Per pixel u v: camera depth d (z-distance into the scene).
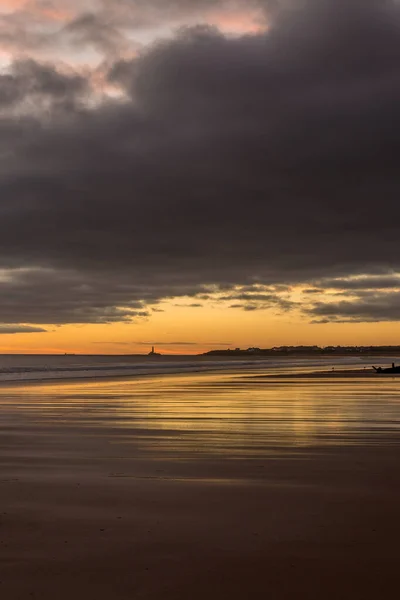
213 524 7.43
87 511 8.07
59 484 9.78
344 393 32.91
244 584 5.57
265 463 11.63
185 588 5.49
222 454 12.74
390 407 23.98
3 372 81.19
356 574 5.79
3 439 15.14
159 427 17.62
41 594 5.37
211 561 6.14
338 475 10.45
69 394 33.84
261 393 33.44
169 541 6.77
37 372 81.25
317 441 14.60
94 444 14.28
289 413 21.66
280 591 5.42
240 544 6.65
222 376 62.66
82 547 6.57
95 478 10.27
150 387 41.12
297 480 10.04
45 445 14.16
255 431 16.52
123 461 11.93
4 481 10.03
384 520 7.60
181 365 126.50
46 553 6.39
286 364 133.00
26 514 7.93
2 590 5.45
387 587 5.49
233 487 9.52
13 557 6.27
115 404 26.41
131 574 5.81
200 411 22.64
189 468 11.17
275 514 7.89
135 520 7.62
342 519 7.64
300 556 6.27
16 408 24.62
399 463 11.59
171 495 8.98
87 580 5.68
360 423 18.34
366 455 12.55
